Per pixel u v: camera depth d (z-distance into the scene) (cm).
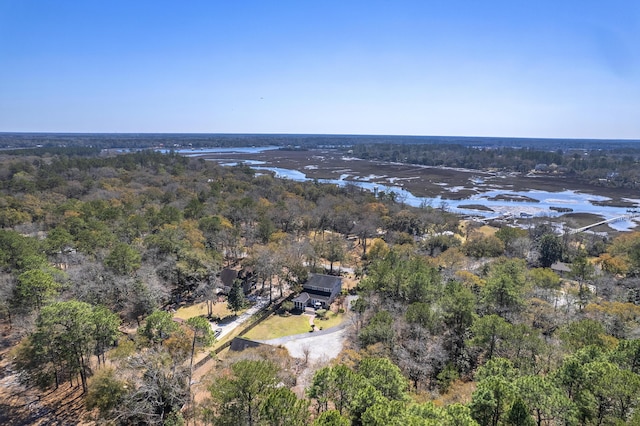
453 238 9875
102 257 6762
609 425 2708
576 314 5412
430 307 4916
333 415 2517
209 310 6512
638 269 7431
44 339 3991
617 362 3309
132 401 3484
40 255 6156
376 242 9025
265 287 7862
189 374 3962
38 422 3925
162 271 6825
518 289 5456
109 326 4225
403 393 3191
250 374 3070
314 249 8619
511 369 3281
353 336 5378
